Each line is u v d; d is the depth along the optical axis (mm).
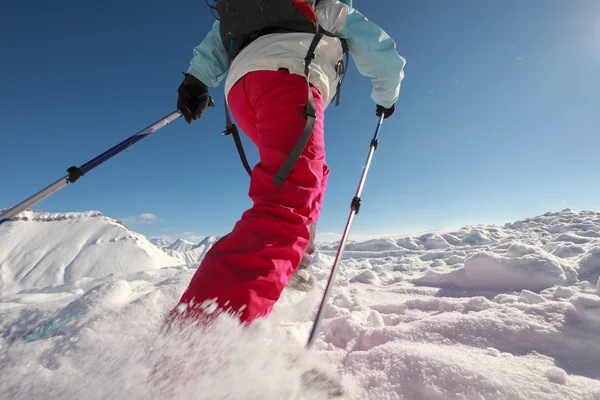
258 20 1384
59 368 729
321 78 1343
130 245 146625
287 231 925
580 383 830
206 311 744
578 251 2418
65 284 3201
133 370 653
